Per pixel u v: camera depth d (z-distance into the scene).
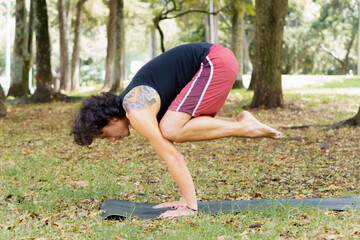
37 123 14.36
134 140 10.83
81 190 5.71
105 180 6.48
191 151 9.23
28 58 25.89
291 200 4.69
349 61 54.56
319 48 48.50
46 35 22.38
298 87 27.20
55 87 35.91
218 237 3.49
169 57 4.09
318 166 7.18
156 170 7.26
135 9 32.72
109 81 30.50
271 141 10.02
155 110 4.02
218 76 4.01
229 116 14.95
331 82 28.67
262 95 16.41
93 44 54.88
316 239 3.35
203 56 4.07
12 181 6.32
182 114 4.00
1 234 3.67
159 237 3.55
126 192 5.75
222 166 7.47
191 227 3.85
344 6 43.41
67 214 4.61
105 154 9.04
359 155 7.84
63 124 14.05
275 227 3.62
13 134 11.95
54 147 9.89
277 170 7.02
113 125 4.12
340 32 43.75
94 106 4.04
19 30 25.30
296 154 8.36
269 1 15.98
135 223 4.04
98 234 3.68
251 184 6.13
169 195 5.62
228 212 4.38
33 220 4.27
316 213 4.05
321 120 13.48
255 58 16.70
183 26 42.50
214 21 31.91
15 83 25.41
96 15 35.00
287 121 13.56
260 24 16.27
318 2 43.31
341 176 6.43
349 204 4.43
